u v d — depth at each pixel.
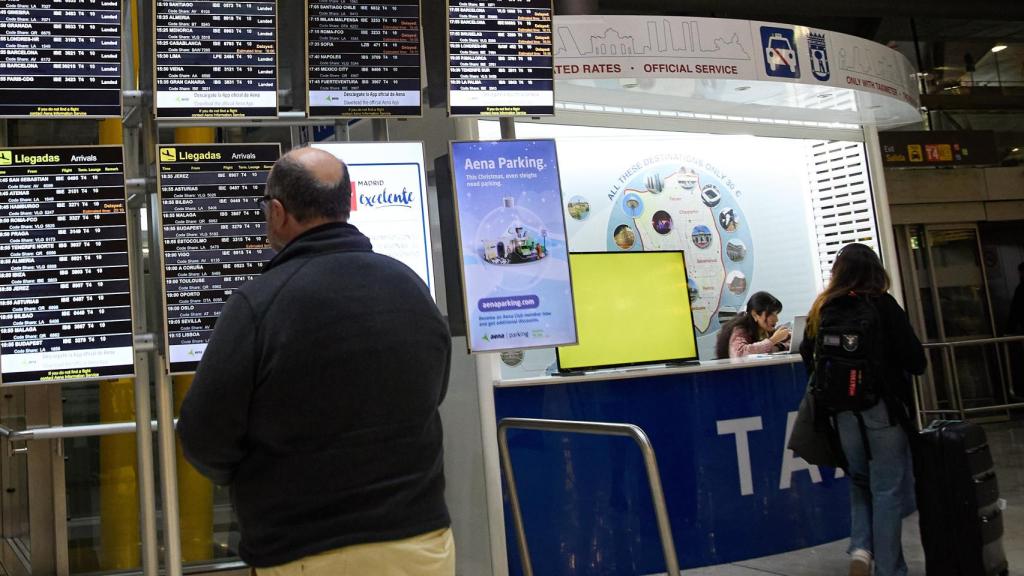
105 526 4.33
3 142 4.49
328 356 1.66
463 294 2.90
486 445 4.16
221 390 1.64
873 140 6.09
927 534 3.86
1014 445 8.27
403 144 2.84
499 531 4.14
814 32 5.12
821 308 4.02
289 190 1.82
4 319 2.39
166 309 2.53
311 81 2.72
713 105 5.28
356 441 1.67
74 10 2.47
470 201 2.94
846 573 4.43
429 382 1.78
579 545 4.38
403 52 2.80
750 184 6.07
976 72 12.48
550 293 2.97
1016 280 11.07
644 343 4.86
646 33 4.57
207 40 2.59
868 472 4.06
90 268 2.45
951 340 10.40
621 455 4.53
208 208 2.58
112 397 4.34
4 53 2.41
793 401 5.04
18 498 4.39
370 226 2.79
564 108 4.85
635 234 5.65
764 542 4.82
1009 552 4.59
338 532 1.64
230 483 1.79
